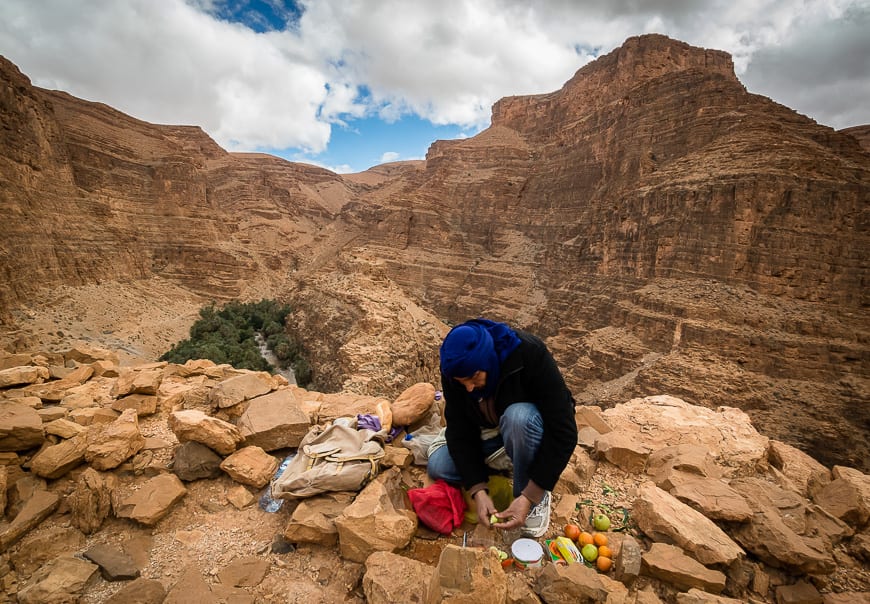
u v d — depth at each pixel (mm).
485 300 88500
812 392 34656
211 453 6422
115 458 6234
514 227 104188
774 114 57562
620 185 74000
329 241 127000
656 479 6711
